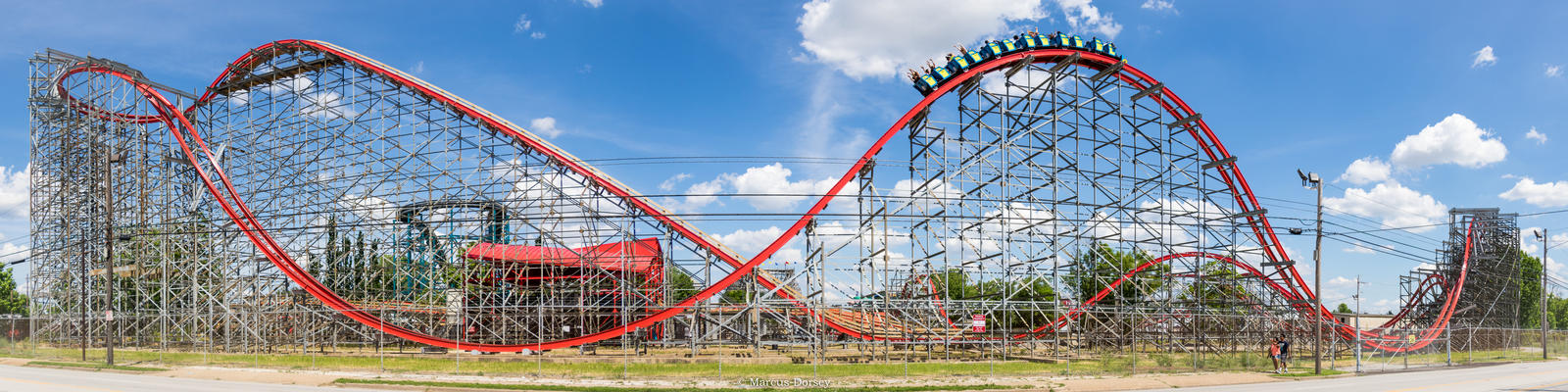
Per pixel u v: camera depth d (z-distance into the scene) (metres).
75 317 52.53
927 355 42.97
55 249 53.03
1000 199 41.78
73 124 53.06
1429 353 50.00
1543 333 53.38
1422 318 65.62
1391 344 54.38
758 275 45.62
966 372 34.59
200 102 51.31
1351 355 50.94
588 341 41.44
